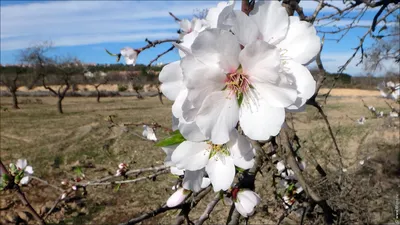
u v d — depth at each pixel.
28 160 11.55
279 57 0.76
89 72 36.72
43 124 18.36
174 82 0.89
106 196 8.39
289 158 2.10
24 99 34.22
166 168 2.59
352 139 8.22
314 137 7.16
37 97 36.88
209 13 0.97
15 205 8.23
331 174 3.57
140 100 32.22
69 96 37.53
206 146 1.02
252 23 0.79
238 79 0.79
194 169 1.01
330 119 11.93
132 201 7.93
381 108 13.89
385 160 6.03
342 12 2.32
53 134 15.43
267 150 2.56
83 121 18.95
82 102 31.56
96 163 10.78
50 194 8.70
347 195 3.55
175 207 1.50
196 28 1.32
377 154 6.71
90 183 2.94
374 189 3.94
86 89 40.34
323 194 3.28
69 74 30.28
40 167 10.80
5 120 19.97
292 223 3.96
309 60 0.83
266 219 4.17
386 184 4.99
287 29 0.84
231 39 0.77
